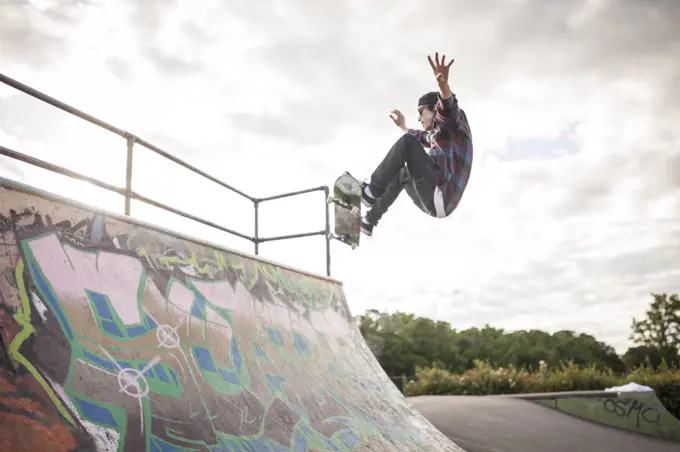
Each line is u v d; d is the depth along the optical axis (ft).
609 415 45.88
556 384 56.85
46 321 10.86
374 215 18.65
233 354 15.61
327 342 21.93
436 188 17.24
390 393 23.97
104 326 12.09
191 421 12.32
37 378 9.95
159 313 13.85
